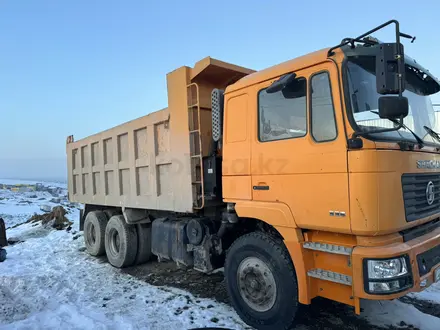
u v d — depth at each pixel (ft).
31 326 13.53
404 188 10.17
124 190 22.13
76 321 13.94
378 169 9.45
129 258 22.00
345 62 10.13
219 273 20.26
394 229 9.68
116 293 17.39
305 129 11.06
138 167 20.47
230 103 13.70
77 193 29.09
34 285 19.06
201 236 15.89
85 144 26.63
